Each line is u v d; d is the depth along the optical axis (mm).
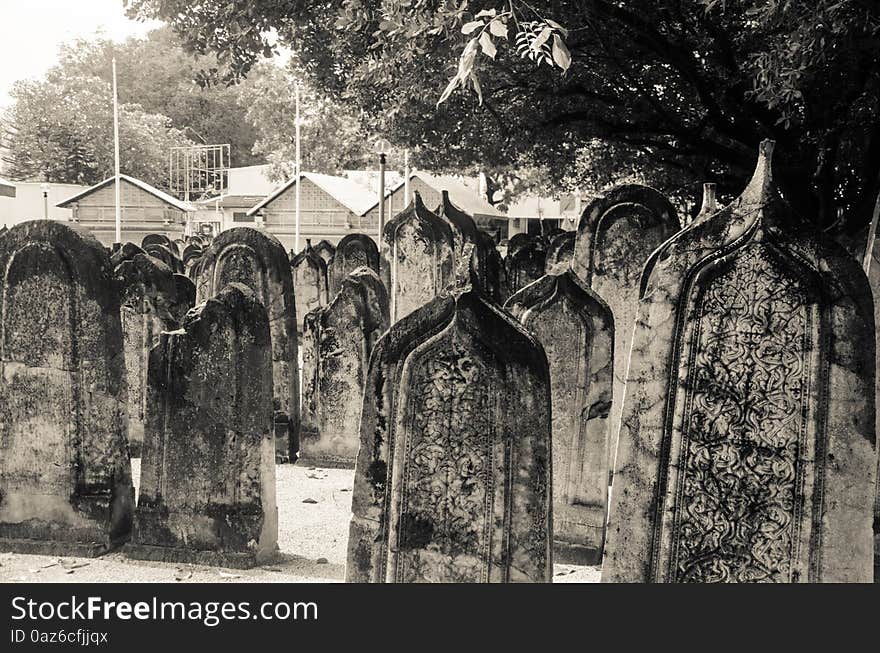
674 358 4410
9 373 6684
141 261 9250
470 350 4578
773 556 4324
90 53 67125
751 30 11164
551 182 18516
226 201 44188
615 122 14289
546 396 4523
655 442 4445
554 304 6578
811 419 4242
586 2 10953
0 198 36469
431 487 4684
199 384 6398
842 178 11914
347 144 40094
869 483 4203
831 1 7828
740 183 13273
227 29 13305
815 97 10625
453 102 13617
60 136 49906
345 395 9242
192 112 69688
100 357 6602
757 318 4293
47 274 6582
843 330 4188
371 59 12289
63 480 6656
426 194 31234
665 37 12227
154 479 6535
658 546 4465
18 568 6320
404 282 11539
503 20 5379
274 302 9406
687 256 4367
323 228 36188
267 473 6535
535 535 4562
